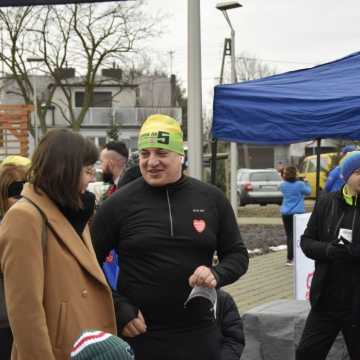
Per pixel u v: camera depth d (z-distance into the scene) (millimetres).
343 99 4844
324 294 4121
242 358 4883
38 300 2424
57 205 2607
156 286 2910
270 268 11242
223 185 22438
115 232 3039
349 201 4070
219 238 3152
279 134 5082
